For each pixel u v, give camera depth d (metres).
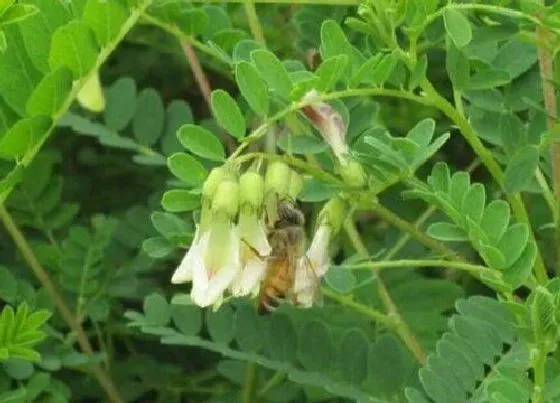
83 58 0.14
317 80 0.14
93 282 0.21
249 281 0.14
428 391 0.15
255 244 0.14
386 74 0.14
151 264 0.21
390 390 0.17
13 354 0.16
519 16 0.14
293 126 0.16
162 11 0.17
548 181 0.18
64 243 0.21
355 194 0.15
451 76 0.15
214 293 0.14
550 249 0.20
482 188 0.13
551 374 0.14
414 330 0.20
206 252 0.14
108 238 0.21
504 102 0.16
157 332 0.18
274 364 0.17
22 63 0.14
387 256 0.20
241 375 0.20
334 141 0.15
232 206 0.14
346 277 0.17
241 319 0.17
